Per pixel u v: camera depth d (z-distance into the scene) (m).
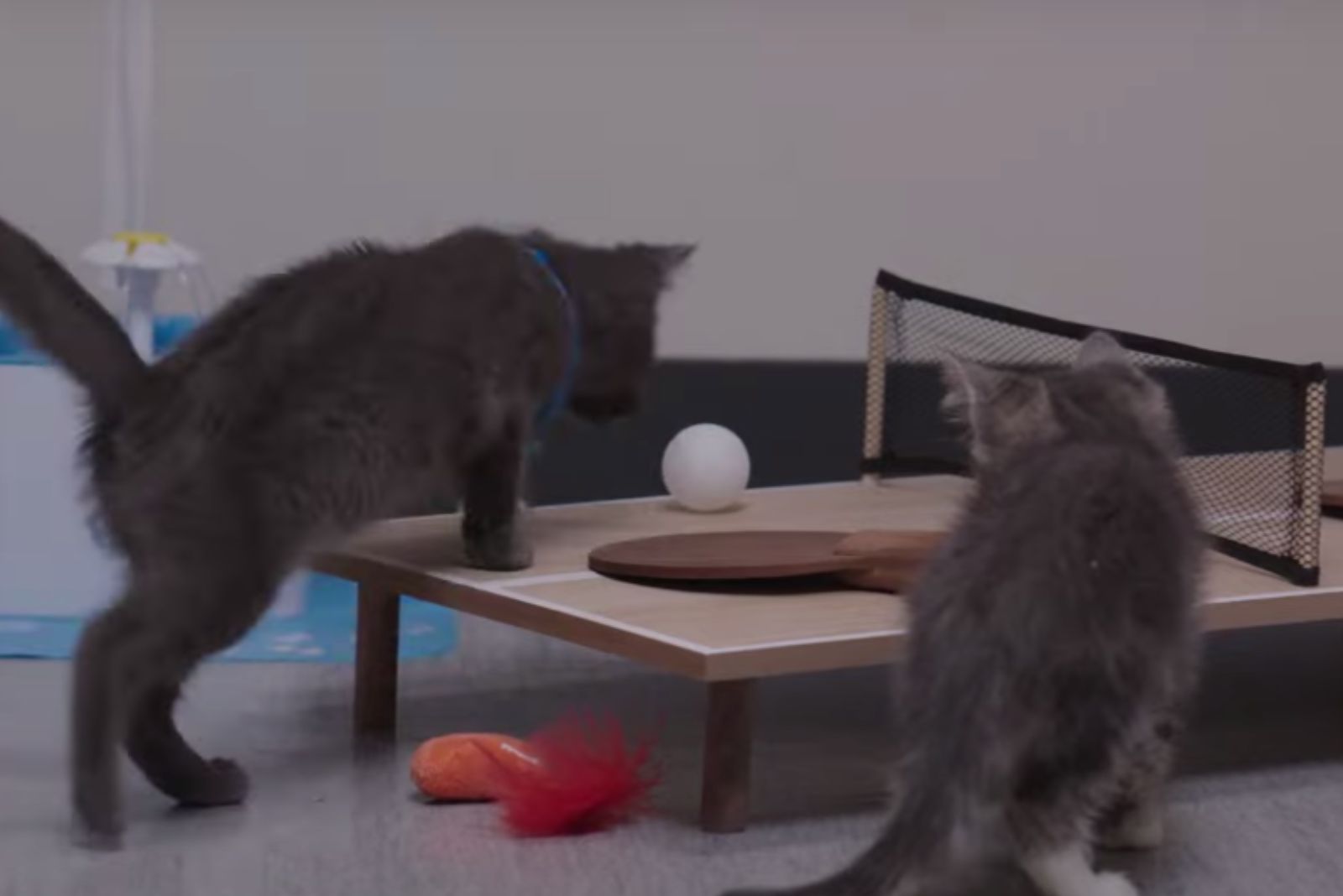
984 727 2.55
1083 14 6.30
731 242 6.18
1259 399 5.66
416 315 3.27
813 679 4.32
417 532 4.01
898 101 6.23
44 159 5.77
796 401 6.19
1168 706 2.96
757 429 6.16
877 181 6.25
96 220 5.79
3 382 4.51
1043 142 6.34
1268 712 4.10
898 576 3.44
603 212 6.12
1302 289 6.55
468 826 3.24
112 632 3.07
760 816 3.30
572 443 5.93
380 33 5.95
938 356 3.95
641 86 6.11
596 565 3.61
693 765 3.60
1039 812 2.63
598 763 3.31
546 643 4.65
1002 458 2.95
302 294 3.22
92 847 3.10
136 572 3.13
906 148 6.26
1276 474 4.44
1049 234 6.39
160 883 2.96
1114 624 2.62
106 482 3.17
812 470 6.21
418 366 3.24
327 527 3.16
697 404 6.09
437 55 5.99
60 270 3.17
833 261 6.25
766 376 6.17
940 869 2.58
